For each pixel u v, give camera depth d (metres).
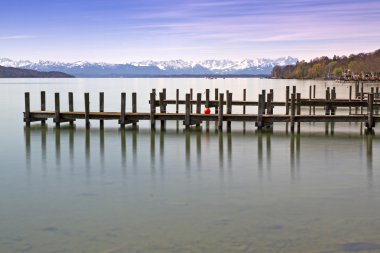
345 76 177.25
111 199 17.39
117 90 114.56
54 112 35.78
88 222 14.91
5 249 12.85
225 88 127.44
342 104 43.94
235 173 21.42
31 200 17.34
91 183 19.77
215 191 18.41
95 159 24.69
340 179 20.36
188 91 108.19
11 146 28.64
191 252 12.58
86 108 35.00
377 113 49.53
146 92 102.56
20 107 59.41
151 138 31.23
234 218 15.18
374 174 21.23
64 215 15.61
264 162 23.84
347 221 14.88
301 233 13.82
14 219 15.24
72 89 121.56
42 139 31.09
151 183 19.69
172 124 38.16
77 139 30.98
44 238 13.60
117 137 31.69
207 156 25.34
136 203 16.88
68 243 13.23
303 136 32.19
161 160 24.33
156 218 15.23
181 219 15.12
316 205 16.56
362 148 27.77
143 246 12.99
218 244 13.07
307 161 24.08
